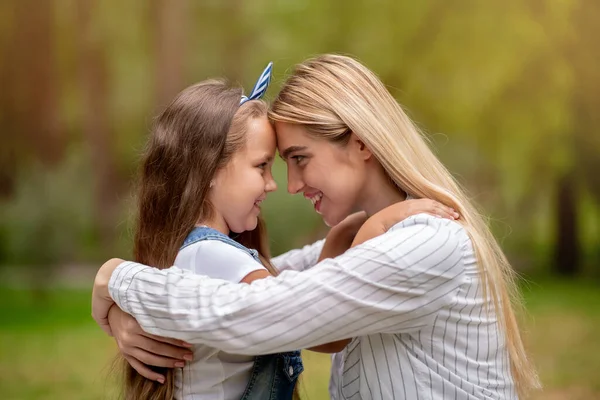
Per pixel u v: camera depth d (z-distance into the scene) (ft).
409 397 7.80
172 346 7.90
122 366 8.88
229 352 7.34
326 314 7.18
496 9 48.80
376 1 53.06
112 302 8.23
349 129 8.54
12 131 55.06
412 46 51.65
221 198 8.52
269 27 60.03
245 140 8.50
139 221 8.86
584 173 52.49
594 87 47.60
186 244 8.32
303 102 8.59
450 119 52.26
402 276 7.29
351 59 8.95
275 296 7.18
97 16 57.88
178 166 8.43
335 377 9.17
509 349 8.45
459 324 7.88
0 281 45.42
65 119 60.23
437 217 7.91
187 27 60.29
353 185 8.70
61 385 24.62
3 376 25.79
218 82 9.10
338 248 9.94
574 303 40.70
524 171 55.52
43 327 35.09
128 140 62.90
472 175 67.00
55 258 49.47
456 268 7.64
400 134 8.62
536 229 63.62
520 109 50.03
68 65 59.21
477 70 49.80
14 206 49.93
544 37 47.55
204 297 7.30
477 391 7.93
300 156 8.78
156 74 58.65
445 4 50.16
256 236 9.62
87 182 55.77
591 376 25.50
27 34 55.06
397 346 7.87
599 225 61.87
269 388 8.32
